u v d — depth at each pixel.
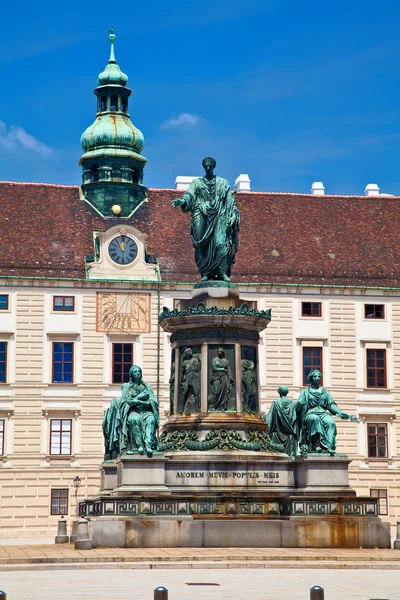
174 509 36.75
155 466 37.31
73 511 79.69
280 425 40.56
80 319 81.62
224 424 39.28
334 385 83.94
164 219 86.50
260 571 30.22
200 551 34.00
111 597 24.45
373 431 84.19
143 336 81.94
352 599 24.77
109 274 81.88
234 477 38.44
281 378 83.31
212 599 24.33
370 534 36.97
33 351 81.06
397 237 88.69
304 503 37.31
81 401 81.06
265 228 87.38
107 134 87.50
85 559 31.30
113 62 90.56
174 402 40.81
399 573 30.11
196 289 40.94
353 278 84.94
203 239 41.09
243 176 92.62
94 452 80.62
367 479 83.31
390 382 84.56
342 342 84.25
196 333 40.41
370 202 91.25
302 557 32.25
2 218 84.31
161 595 20.16
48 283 81.31
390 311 85.06
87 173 88.00
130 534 35.94
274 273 84.06
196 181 41.59
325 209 89.88
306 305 84.19
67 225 84.69
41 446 80.19
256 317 40.31
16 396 80.44
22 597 24.44
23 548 37.28
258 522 36.56
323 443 38.94
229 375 40.06
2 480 79.31
